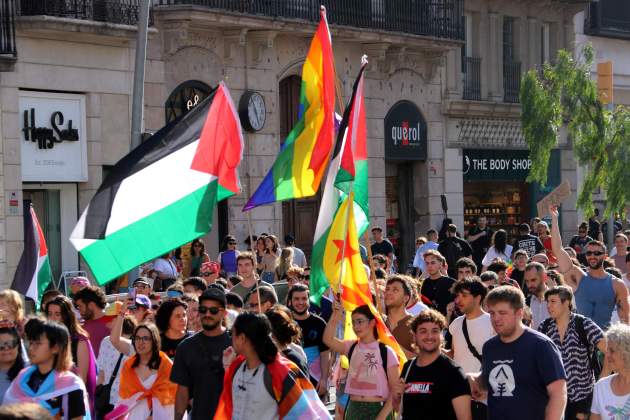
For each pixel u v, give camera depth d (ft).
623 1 175.73
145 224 44.09
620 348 34.40
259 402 35.65
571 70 141.79
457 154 145.38
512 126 154.30
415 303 50.11
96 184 98.32
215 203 45.29
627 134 142.00
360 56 128.98
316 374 50.03
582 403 45.62
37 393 34.99
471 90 147.74
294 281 62.39
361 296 48.57
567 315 45.88
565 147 165.37
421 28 133.90
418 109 138.92
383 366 43.70
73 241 43.27
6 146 90.84
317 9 119.34
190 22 104.99
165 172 44.70
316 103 51.80
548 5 160.97
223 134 45.80
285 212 122.11
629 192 141.59
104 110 98.89
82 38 96.12
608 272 61.36
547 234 98.02
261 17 110.63
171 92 105.40
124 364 43.47
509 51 156.97
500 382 35.58
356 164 50.93
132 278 82.38
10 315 44.27
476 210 151.23
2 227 90.17
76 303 49.24
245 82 113.39
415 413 36.65
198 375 40.01
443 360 36.73
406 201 141.49
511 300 35.29
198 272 93.56
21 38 92.07
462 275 62.69
